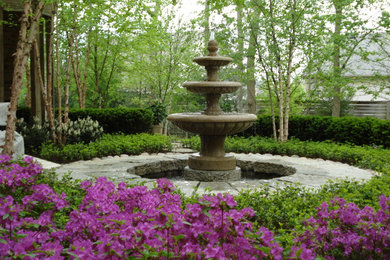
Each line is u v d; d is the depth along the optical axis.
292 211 3.74
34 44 8.31
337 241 2.38
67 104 9.09
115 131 11.84
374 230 2.31
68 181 4.56
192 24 14.65
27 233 1.97
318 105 14.85
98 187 2.54
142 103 19.52
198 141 10.15
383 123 9.02
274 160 7.65
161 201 2.48
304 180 5.78
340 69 10.71
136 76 17.31
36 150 8.34
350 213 2.41
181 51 14.77
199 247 1.71
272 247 1.69
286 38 10.28
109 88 19.12
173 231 1.83
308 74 11.21
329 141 9.78
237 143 9.73
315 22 9.85
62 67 18.36
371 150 8.29
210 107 6.70
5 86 13.84
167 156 8.30
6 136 5.55
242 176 7.34
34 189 2.91
